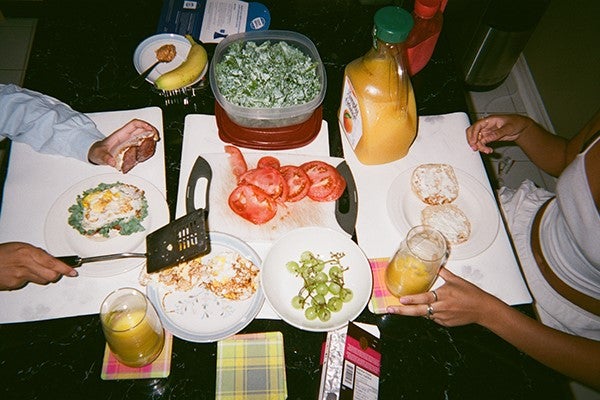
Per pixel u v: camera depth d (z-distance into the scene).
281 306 0.77
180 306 0.77
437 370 0.75
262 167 0.90
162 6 1.15
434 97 1.09
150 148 0.93
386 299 0.81
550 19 2.12
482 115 2.11
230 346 0.74
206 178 0.91
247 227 0.86
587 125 1.07
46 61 1.06
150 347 0.70
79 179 0.91
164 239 0.77
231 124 0.98
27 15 2.15
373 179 0.96
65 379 0.71
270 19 1.15
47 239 0.83
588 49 1.86
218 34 1.11
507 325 0.78
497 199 0.98
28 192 0.89
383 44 0.81
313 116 1.01
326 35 1.15
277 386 0.71
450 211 0.91
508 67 2.04
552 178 1.92
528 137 1.10
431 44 1.03
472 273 0.86
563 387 0.76
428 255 0.80
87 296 0.78
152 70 1.05
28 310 0.76
